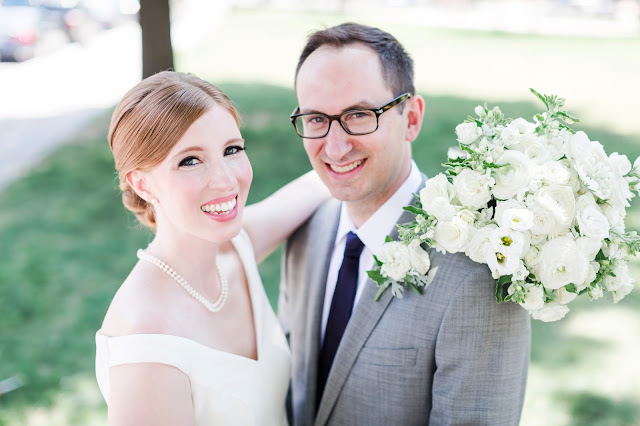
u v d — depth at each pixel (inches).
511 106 440.8
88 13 838.5
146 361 61.5
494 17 1145.4
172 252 68.7
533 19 1129.4
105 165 329.4
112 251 228.7
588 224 60.1
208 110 63.6
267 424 73.2
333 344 81.0
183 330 66.2
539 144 63.9
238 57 671.8
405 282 70.8
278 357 77.2
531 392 146.7
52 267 213.8
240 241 80.8
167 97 62.4
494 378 68.4
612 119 404.8
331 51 74.0
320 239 86.4
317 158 77.7
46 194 290.2
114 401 61.4
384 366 73.0
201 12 1184.2
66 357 162.6
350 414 75.9
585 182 61.3
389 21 1008.2
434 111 423.8
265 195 269.6
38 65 637.3
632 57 666.8
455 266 69.8
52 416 140.3
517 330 69.6
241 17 1085.1
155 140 62.1
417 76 569.3
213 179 63.6
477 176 63.1
